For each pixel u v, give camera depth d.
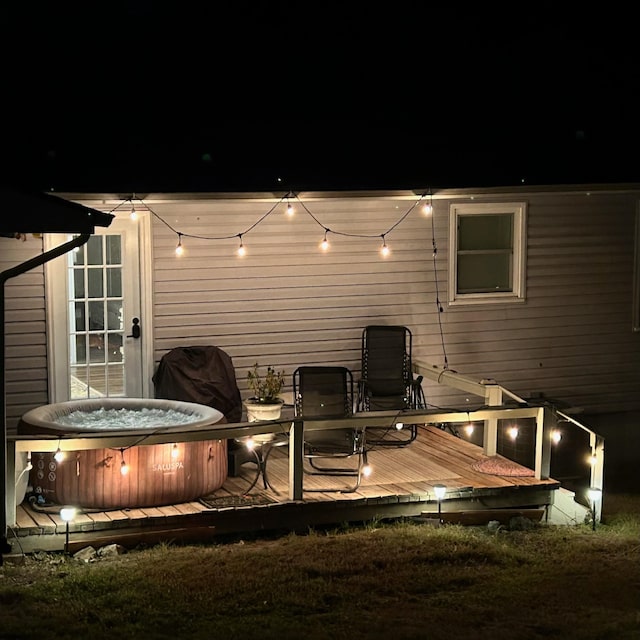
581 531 8.81
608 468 11.34
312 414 9.88
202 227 10.87
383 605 6.90
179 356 10.58
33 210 7.69
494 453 10.16
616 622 6.62
